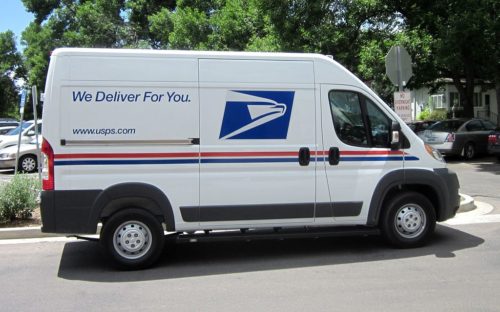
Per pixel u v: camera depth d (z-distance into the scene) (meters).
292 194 6.87
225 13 23.33
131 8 34.84
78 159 6.35
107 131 6.40
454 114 32.22
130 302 5.40
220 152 6.67
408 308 5.02
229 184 6.70
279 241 8.00
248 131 6.75
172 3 34.88
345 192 7.00
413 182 7.18
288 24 19.16
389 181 7.10
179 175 6.58
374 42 19.42
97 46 33.72
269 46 19.56
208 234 6.92
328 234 7.07
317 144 6.92
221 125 6.68
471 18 17.77
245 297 5.47
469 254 6.96
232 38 23.19
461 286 5.66
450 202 7.36
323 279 6.04
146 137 6.49
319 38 19.30
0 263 6.99
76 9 36.28
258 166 6.77
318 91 6.94
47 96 6.30
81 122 6.35
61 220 6.34
